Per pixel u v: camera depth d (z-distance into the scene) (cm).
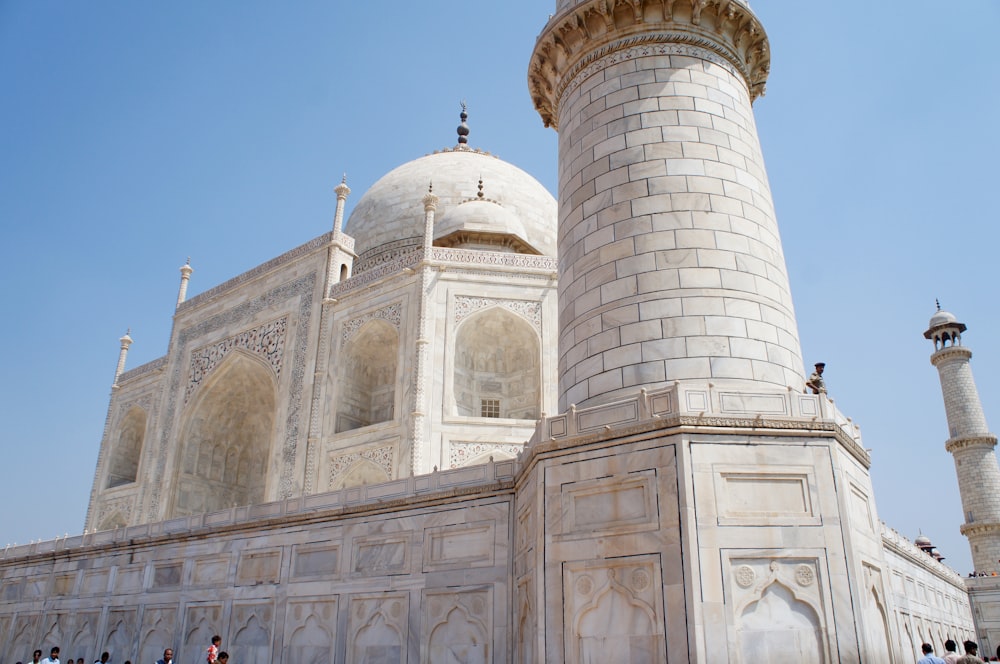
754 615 1343
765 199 1973
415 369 4488
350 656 2200
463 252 4888
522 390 4803
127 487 6053
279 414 5091
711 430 1456
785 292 1877
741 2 2117
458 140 8025
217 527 2770
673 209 1816
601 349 1762
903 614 2408
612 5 2066
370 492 2378
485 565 1998
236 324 5803
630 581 1428
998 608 4512
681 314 1700
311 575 2412
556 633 1491
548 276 4856
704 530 1384
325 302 5172
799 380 1772
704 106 1970
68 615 3250
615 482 1510
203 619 2678
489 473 2094
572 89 2172
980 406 6228
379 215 6594
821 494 1434
